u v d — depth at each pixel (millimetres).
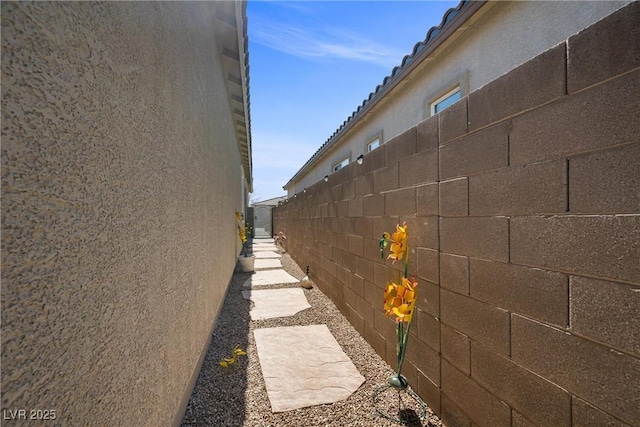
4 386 609
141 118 1300
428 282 2316
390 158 2939
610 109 1117
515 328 1528
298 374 2836
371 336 3426
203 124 2879
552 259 1336
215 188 3775
